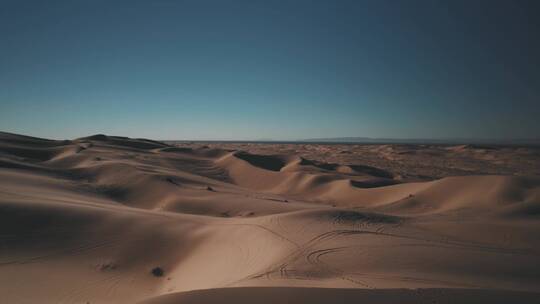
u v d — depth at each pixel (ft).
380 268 36.37
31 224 62.80
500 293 21.50
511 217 81.10
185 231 66.03
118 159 208.64
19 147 218.38
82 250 57.41
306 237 51.85
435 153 437.99
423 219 77.10
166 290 45.68
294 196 166.20
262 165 259.80
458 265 38.60
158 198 122.72
